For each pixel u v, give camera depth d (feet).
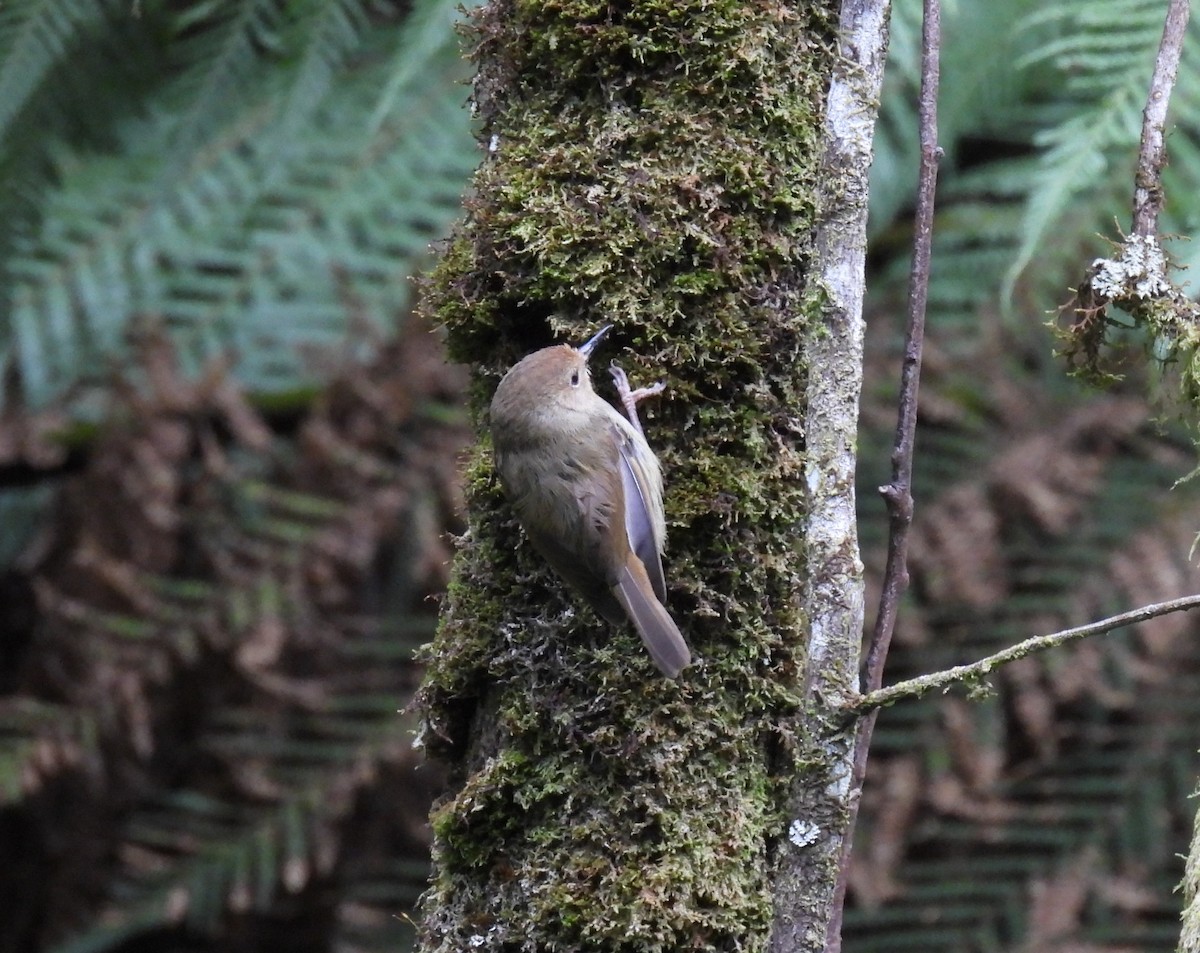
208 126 32.55
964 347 36.70
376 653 37.45
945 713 35.65
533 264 17.40
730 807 16.46
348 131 35.94
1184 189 28.66
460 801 16.79
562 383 16.84
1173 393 18.19
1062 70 31.89
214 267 37.52
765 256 17.12
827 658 15.52
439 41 23.57
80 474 38.73
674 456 17.11
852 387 16.03
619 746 16.26
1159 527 36.27
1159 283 17.56
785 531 17.20
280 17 27.45
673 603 16.83
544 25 17.43
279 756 37.73
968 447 36.88
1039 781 37.63
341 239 35.65
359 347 35.45
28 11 25.52
